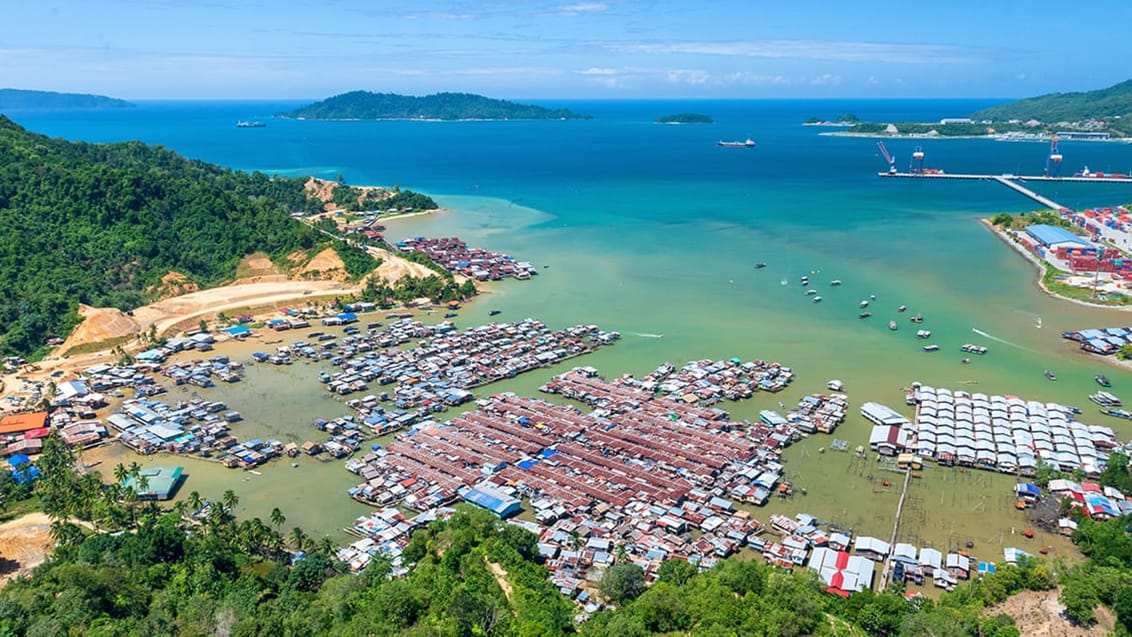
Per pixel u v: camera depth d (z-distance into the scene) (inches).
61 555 5423.2
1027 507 6299.2
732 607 4579.2
